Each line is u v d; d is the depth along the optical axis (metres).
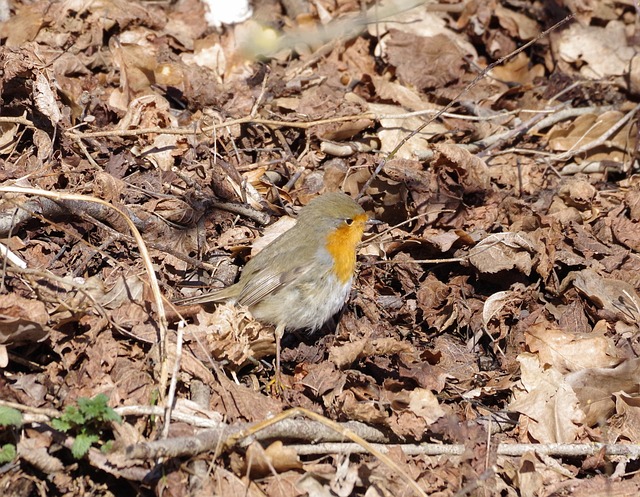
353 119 6.67
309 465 4.52
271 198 6.44
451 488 4.58
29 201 5.39
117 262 5.23
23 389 4.52
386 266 6.19
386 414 4.77
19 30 6.97
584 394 5.21
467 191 6.66
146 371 4.73
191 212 5.98
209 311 5.68
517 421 5.11
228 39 7.72
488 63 8.38
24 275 4.75
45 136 6.04
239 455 4.40
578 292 5.89
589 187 6.81
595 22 8.60
